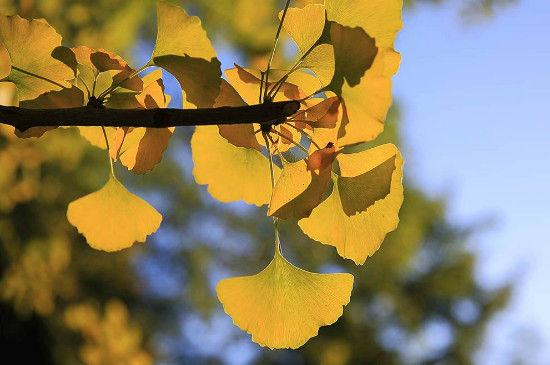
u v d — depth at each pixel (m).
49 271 5.46
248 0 4.18
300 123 0.92
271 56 0.89
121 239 1.16
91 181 6.62
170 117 0.81
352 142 0.78
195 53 0.87
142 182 10.03
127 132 1.01
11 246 5.22
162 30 0.88
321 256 10.74
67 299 8.15
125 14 4.14
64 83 1.00
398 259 11.75
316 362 11.45
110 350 4.96
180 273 11.59
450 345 13.95
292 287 1.05
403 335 12.85
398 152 0.98
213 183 1.12
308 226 1.01
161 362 9.62
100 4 4.02
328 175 0.88
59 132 4.67
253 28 4.22
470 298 14.21
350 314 11.73
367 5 0.85
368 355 11.94
